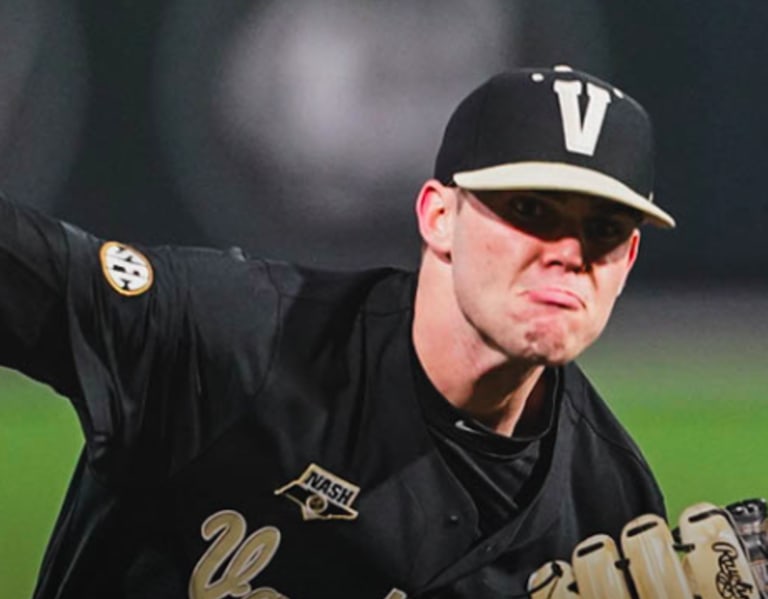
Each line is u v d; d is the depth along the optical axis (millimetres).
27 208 10656
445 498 11484
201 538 11164
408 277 11828
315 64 46750
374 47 46688
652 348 43531
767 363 41688
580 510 12250
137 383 10750
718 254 49719
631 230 10555
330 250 47125
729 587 12828
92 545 11195
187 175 47312
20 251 10312
